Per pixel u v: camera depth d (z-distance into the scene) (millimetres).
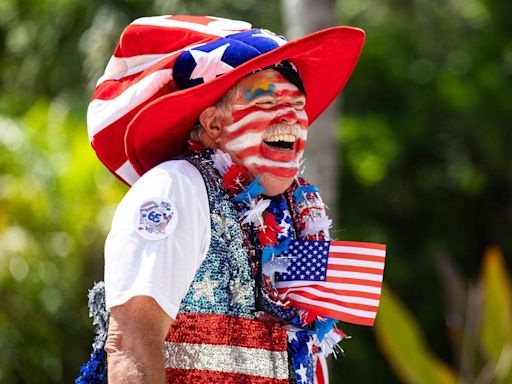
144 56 10305
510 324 26656
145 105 10086
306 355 9898
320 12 25641
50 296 30375
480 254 53594
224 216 9469
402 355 26484
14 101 40906
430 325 49656
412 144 50625
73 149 31688
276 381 9609
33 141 32844
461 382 27391
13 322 30062
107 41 37000
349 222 49750
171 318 8820
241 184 9742
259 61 9406
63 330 30672
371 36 49438
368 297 9961
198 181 9430
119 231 9000
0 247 30391
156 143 10164
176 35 10234
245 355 9453
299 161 10297
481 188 52094
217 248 9383
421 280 50188
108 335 8805
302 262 9992
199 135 10125
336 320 10258
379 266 10039
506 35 49625
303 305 9977
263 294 9609
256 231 9734
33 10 40656
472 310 27984
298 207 10422
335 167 26250
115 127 10219
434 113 49906
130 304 8703
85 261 30922
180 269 8906
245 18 38000
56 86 40406
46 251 30688
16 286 30219
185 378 9242
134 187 9328
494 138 49469
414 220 52344
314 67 10812
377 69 49188
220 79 9492
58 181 31438
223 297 9391
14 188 31156
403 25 50188
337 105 26391
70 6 38969
